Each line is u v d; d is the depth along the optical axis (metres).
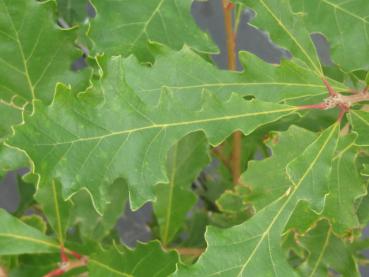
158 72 0.31
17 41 0.33
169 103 0.29
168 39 0.32
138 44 0.32
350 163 0.33
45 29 0.33
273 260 0.30
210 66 0.32
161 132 0.29
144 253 0.36
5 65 0.34
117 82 0.29
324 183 0.31
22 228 0.37
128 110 0.29
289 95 0.33
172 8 0.33
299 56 0.33
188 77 0.31
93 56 0.32
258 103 0.31
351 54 0.34
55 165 0.28
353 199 0.34
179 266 0.29
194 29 0.33
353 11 0.34
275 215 0.31
